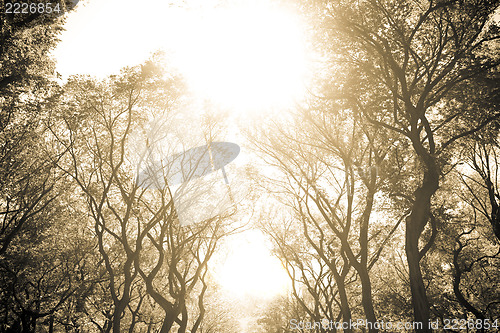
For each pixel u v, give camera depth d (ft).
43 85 74.49
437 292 119.24
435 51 74.23
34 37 71.51
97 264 104.22
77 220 104.12
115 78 84.79
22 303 92.73
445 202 95.61
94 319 113.80
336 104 69.87
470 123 76.89
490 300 115.65
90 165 98.73
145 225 96.94
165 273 112.88
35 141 90.63
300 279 127.44
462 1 65.87
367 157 89.86
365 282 73.51
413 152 79.41
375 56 70.95
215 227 101.35
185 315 90.33
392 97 72.43
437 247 109.81
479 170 106.73
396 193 75.10
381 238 103.65
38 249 94.38
